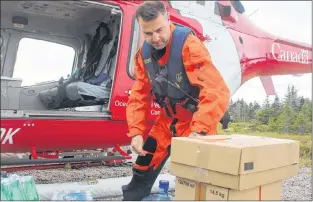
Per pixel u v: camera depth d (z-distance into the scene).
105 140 3.40
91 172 3.44
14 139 2.89
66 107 3.87
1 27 3.75
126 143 3.60
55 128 3.03
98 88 3.62
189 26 3.63
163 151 2.89
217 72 2.55
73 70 4.26
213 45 3.78
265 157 2.04
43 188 2.84
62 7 3.67
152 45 2.55
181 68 2.61
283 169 2.21
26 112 2.90
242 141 2.15
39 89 4.09
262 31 4.36
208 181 2.00
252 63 4.08
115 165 3.74
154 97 2.81
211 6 3.96
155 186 3.11
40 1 3.54
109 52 3.95
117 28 3.82
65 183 3.01
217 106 2.44
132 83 3.40
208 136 2.32
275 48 4.23
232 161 1.89
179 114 2.81
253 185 1.97
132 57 3.40
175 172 2.16
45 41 4.11
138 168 2.88
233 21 4.13
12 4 3.59
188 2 3.77
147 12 2.41
